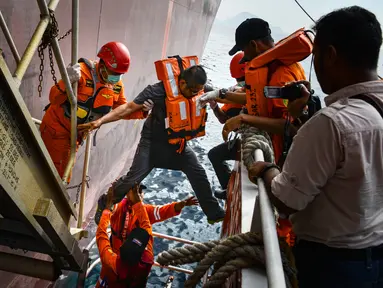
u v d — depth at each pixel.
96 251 5.97
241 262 1.36
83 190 3.83
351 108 1.20
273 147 2.58
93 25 4.64
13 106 1.59
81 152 5.32
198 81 3.69
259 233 1.45
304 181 1.23
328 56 1.27
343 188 1.23
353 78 1.25
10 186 1.60
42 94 3.83
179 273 5.84
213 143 11.07
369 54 1.22
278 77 2.35
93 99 3.43
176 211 4.21
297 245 1.47
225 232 2.85
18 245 2.25
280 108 2.37
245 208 1.79
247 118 2.35
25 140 1.76
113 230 3.87
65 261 2.54
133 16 6.30
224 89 3.52
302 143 1.23
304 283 1.40
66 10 3.81
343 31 1.22
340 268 1.31
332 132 1.17
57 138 3.44
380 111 1.20
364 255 1.29
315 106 1.97
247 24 2.62
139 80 7.73
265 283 1.29
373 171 1.20
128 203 3.85
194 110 3.87
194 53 15.74
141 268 3.52
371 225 1.28
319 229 1.34
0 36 2.94
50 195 2.15
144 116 3.84
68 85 2.56
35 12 3.40
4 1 2.89
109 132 6.57
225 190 4.23
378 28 1.23
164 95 3.80
